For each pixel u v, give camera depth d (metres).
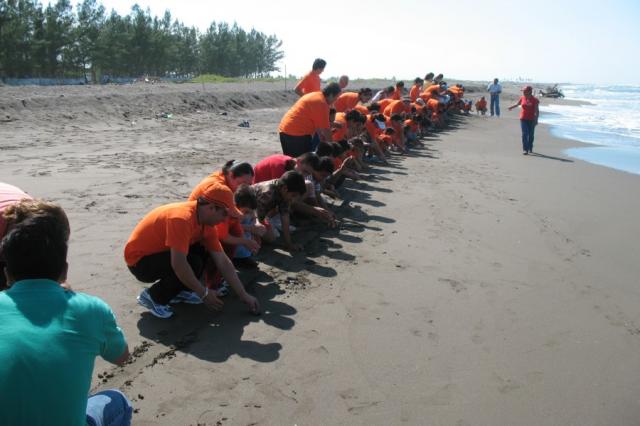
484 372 3.66
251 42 96.88
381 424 3.06
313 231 6.44
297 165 6.23
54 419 1.82
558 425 3.17
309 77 9.86
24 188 7.18
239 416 3.05
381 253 5.84
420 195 8.62
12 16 47.91
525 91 14.23
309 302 4.55
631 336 4.35
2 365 1.77
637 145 17.38
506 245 6.42
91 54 56.84
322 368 3.57
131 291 4.50
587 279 5.52
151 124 14.55
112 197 7.07
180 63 76.69
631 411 3.35
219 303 4.07
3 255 2.00
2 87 17.00
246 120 17.19
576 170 12.08
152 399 3.15
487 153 14.13
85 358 1.95
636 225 7.71
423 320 4.34
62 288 2.05
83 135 11.97
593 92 102.38
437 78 22.25
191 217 3.84
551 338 4.21
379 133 12.09
